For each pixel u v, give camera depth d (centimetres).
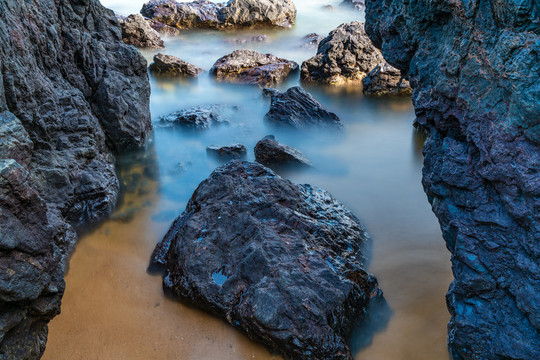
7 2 841
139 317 759
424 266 891
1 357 526
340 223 962
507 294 566
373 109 1794
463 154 591
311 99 1633
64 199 921
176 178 1195
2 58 783
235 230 855
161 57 2170
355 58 2100
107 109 1188
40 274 565
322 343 676
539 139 468
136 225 989
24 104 850
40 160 901
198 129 1496
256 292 721
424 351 706
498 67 493
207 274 793
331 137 1512
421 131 1534
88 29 1260
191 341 718
